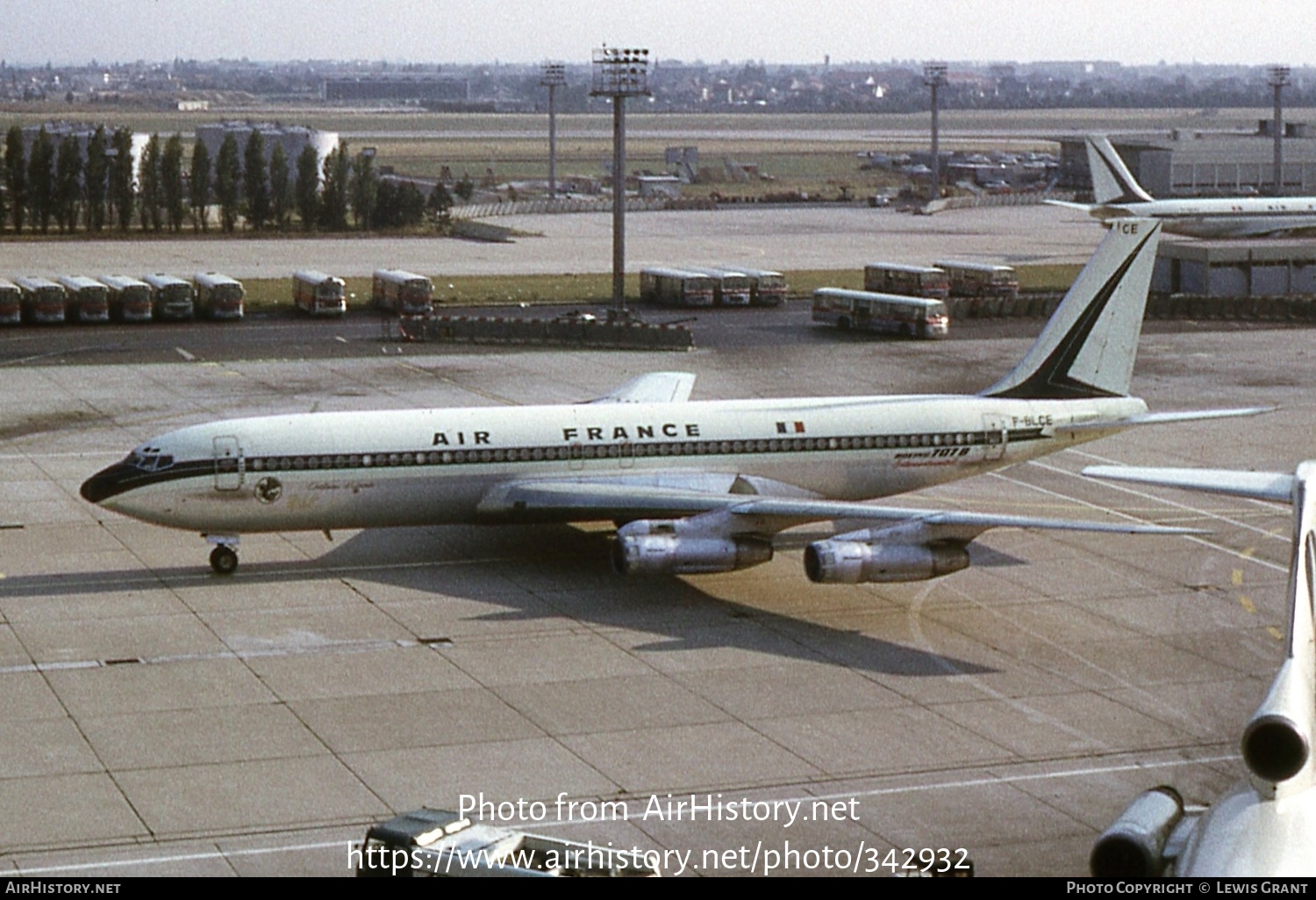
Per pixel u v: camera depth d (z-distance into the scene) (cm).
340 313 13600
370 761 4203
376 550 6375
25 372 10675
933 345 12362
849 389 10369
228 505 5816
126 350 11706
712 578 6075
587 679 4888
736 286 14688
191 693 4706
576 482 6131
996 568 6269
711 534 5681
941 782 4128
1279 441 8725
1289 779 2598
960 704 4706
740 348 12156
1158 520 7056
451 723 4497
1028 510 7244
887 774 4178
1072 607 5750
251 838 3722
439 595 5772
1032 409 6694
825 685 4862
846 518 5541
